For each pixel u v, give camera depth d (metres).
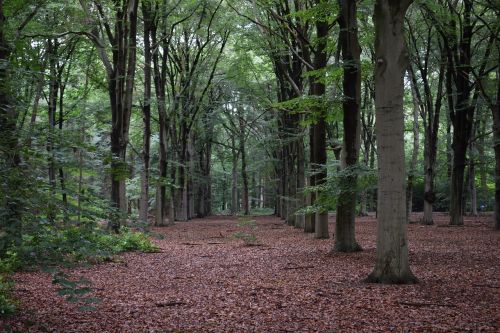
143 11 22.94
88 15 17.11
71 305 7.00
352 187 11.82
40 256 4.48
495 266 10.24
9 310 5.95
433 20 20.70
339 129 33.00
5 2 13.26
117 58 18.47
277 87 27.88
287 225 28.98
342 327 5.66
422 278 8.86
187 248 15.85
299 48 20.45
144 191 23.69
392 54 8.14
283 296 7.54
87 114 23.47
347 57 12.56
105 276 9.95
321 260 11.86
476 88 22.98
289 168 28.67
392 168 8.30
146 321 6.12
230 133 50.16
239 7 22.80
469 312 6.22
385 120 8.26
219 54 29.69
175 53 30.20
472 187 36.38
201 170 44.34
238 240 18.98
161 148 27.66
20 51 7.14
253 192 62.03
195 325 5.91
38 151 4.82
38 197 4.46
